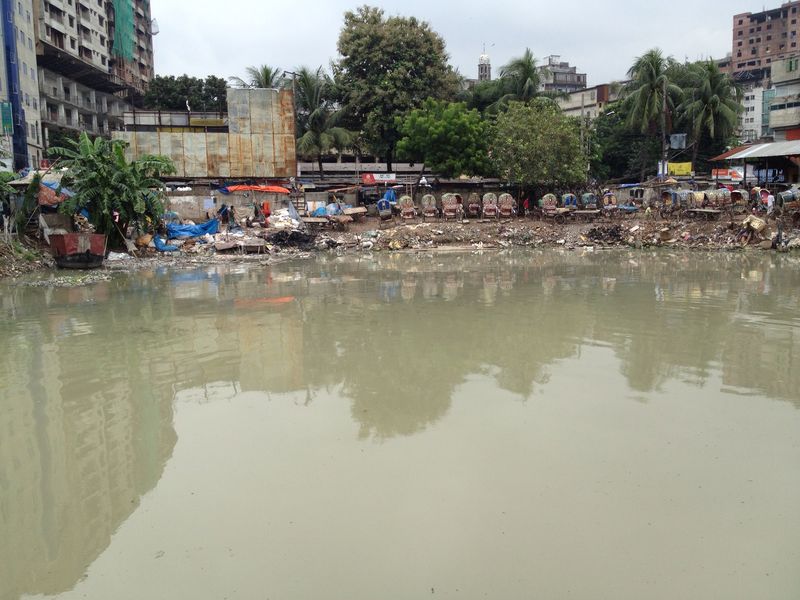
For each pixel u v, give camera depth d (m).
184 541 4.29
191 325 11.43
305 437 6.04
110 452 5.79
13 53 42.34
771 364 8.40
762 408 6.70
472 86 51.38
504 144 36.22
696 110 46.06
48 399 7.33
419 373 8.14
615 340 9.85
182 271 20.64
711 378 7.80
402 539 4.25
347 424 6.36
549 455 5.53
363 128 44.34
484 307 12.96
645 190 39.12
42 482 5.21
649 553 4.08
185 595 3.73
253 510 4.67
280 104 39.03
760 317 11.60
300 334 10.56
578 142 36.50
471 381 7.75
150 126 39.78
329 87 45.25
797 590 3.71
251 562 4.03
